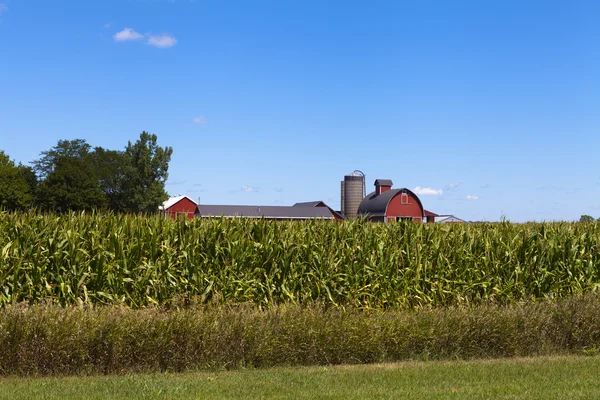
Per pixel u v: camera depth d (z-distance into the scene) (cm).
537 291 1534
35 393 855
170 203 10388
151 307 1237
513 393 880
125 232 1366
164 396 843
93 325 1013
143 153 10131
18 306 1082
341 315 1175
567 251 1592
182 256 1338
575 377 991
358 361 1129
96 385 903
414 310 1372
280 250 1389
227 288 1316
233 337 1074
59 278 1245
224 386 911
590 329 1256
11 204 8400
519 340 1216
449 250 1527
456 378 985
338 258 1427
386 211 6956
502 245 1581
